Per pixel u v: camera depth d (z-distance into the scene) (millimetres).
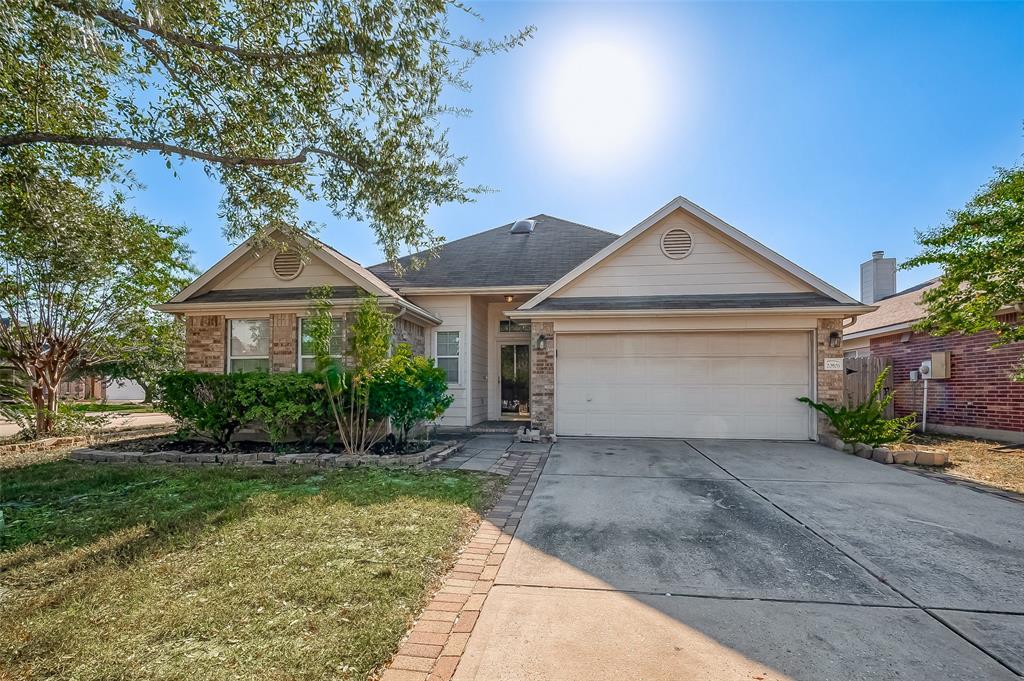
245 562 3730
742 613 3090
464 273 13500
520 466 7559
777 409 10250
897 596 3328
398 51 6121
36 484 6129
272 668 2469
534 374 10695
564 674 2463
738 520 4910
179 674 2416
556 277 12820
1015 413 10180
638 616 3045
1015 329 8711
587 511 5211
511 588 3426
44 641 2684
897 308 15625
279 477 6527
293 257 10820
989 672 2506
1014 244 7812
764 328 10164
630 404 10641
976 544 4293
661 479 6668
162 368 12898
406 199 7293
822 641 2777
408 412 8312
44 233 8023
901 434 9031
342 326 10219
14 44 5309
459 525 4652
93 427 11141
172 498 5492
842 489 6160
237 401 8250
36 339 10758
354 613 2998
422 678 2432
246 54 6020
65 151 7316
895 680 2436
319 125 6949
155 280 12180
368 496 5543
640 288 11008
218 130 6945
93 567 3662
